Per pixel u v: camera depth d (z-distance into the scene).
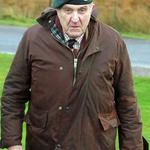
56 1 5.07
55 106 5.27
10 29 30.89
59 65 5.23
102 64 5.25
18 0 35.75
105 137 5.31
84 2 5.01
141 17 35.22
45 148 5.35
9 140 5.50
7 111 5.53
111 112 5.38
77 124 5.27
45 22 5.31
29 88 5.52
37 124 5.35
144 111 12.30
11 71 5.48
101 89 5.26
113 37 5.32
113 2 35.41
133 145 5.49
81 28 5.12
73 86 5.24
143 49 27.78
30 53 5.32
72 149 5.29
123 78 5.41
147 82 15.70
